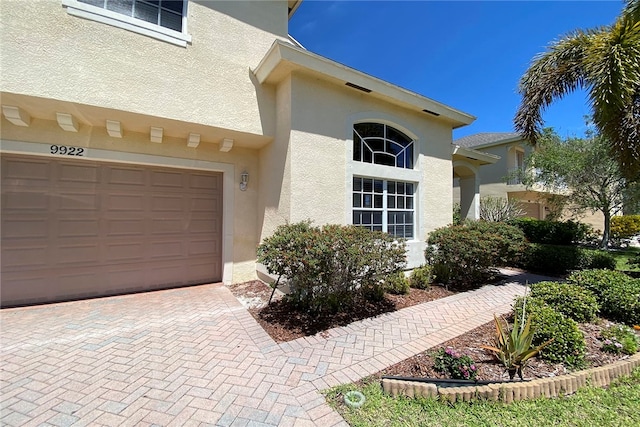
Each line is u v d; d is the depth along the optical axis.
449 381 3.63
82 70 5.71
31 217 6.59
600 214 23.09
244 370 4.05
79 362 4.23
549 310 4.90
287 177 7.23
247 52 7.82
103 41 5.94
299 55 6.88
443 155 10.96
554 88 8.95
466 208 14.04
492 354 4.44
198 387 3.65
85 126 6.87
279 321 5.84
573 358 4.21
